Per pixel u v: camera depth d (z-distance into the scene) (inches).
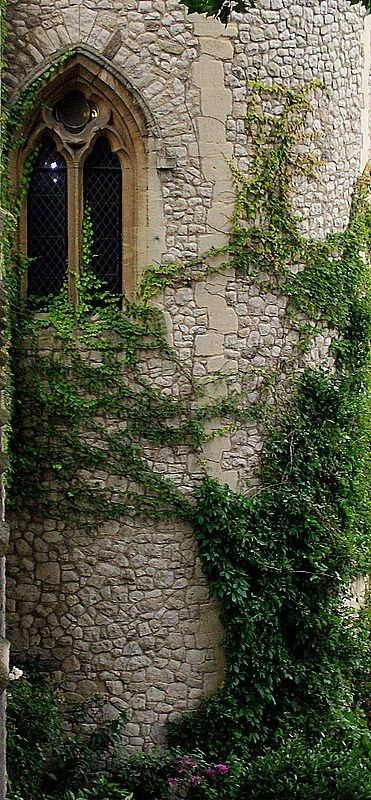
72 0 436.8
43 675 460.8
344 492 498.3
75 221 448.8
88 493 456.8
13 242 444.5
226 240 457.7
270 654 465.1
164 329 454.0
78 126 447.5
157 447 458.3
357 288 503.8
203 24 445.4
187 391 458.6
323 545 478.3
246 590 462.3
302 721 464.1
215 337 460.8
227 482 466.3
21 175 446.3
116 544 460.1
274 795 420.2
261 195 462.0
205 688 466.9
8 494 454.0
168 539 461.1
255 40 454.9
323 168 485.7
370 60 536.7
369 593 542.6
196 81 447.5
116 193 453.1
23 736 417.1
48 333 450.9
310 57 472.1
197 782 440.1
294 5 464.4
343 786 416.2
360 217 512.1
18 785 396.5
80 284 451.2
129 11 440.5
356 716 475.5
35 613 462.6
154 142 446.9
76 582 461.4
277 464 474.6
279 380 476.1
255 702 462.6
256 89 456.4
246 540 460.4
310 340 483.5
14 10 436.5
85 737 461.7
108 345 450.9
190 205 452.8
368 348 512.7
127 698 464.1
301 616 474.0
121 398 454.3
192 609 464.1
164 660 464.4
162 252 452.1
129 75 442.3
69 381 452.4
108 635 462.9
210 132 450.9
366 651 500.1
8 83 438.0
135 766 454.9
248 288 465.1
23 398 452.1
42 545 460.4
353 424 516.1
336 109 491.2
